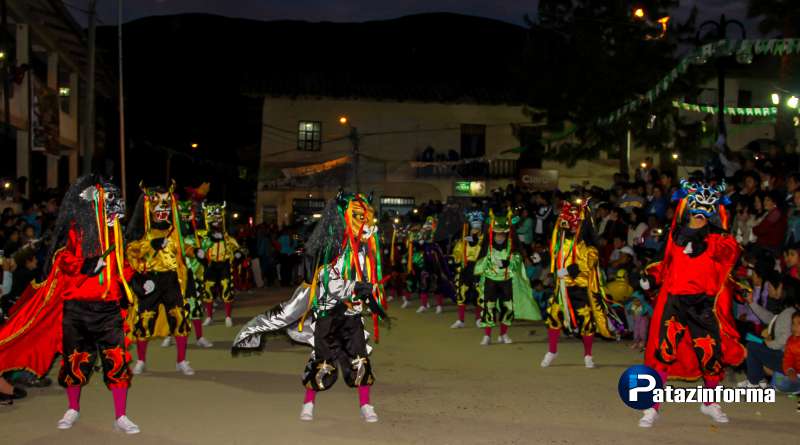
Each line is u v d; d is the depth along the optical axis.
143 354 9.66
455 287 15.54
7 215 13.87
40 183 29.38
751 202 12.78
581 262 10.11
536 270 16.09
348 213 7.27
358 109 34.44
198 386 8.81
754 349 8.66
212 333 13.63
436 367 10.14
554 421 7.16
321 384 7.09
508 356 11.09
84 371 6.92
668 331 7.30
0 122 20.86
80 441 6.47
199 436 6.62
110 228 7.05
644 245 13.73
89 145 20.89
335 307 7.18
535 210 19.50
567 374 9.63
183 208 11.62
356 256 7.23
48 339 7.38
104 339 6.87
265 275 27.78
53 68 26.22
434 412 7.52
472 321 15.67
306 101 34.16
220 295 14.58
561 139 29.23
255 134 39.16
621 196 17.92
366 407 7.17
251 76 34.81
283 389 8.66
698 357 7.25
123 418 6.76
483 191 34.50
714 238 7.25
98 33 51.16
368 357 7.26
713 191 7.26
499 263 12.18
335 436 6.61
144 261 9.38
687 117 30.75
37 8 22.39
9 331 7.18
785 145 19.89
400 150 34.59
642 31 22.47
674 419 7.30
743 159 16.77
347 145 34.28
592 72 26.44
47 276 7.09
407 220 21.70
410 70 40.09
